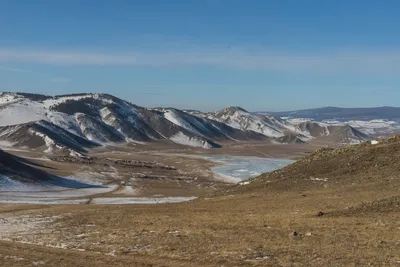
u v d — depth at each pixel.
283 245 23.98
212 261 21.89
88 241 29.20
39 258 24.64
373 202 34.19
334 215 32.69
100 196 96.62
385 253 20.98
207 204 49.09
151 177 130.00
